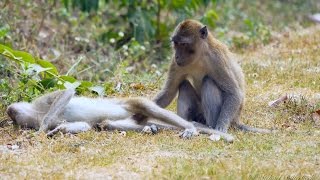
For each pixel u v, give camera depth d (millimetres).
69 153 11562
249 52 21203
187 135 12422
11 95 15047
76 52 20781
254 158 11234
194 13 24719
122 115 13258
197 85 13820
